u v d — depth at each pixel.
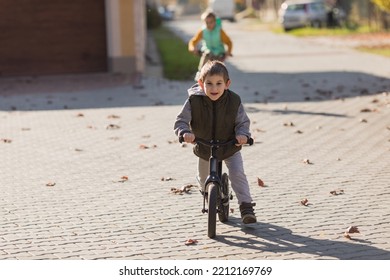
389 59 40.56
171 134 20.03
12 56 37.00
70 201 13.55
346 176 14.90
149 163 16.56
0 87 33.12
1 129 21.55
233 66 39.38
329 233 11.32
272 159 16.61
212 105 11.13
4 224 12.18
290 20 74.12
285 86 30.28
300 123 21.16
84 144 18.95
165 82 33.06
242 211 11.48
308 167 15.76
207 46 24.22
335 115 22.42
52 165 16.61
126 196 13.81
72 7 37.12
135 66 37.00
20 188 14.62
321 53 46.06
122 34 36.75
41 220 12.38
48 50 37.19
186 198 13.58
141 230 11.70
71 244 11.08
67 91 30.94
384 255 10.27
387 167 15.58
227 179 11.95
